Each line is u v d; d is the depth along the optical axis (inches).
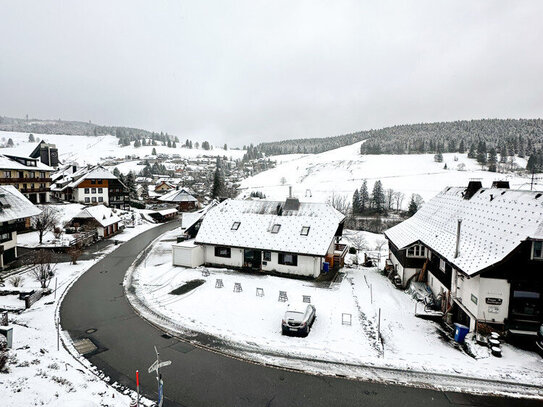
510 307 750.5
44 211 1932.8
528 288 742.5
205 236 1389.0
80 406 460.4
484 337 740.0
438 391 586.9
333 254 1440.7
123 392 565.6
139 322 860.0
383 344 760.3
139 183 5615.2
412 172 6112.2
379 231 2748.5
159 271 1320.1
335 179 6230.3
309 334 805.9
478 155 7081.7
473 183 1154.7
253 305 982.4
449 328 856.3
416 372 647.1
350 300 1031.6
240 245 1315.2
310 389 589.3
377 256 1729.8
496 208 935.0
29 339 725.3
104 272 1315.2
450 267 938.1
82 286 1144.8
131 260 1508.4
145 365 657.6
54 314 903.1
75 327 825.5
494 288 754.2
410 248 1159.0
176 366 655.8
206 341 762.8
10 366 562.6
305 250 1227.2
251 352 716.0
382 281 1248.2
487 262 764.6
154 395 561.3
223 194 4232.3
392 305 1000.2
